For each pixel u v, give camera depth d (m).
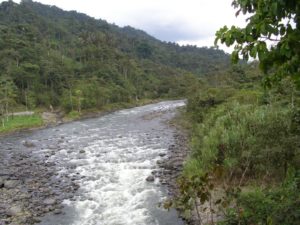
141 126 45.75
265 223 7.11
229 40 4.49
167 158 26.12
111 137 37.69
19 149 33.06
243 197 8.24
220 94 37.12
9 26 103.81
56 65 84.19
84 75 88.62
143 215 15.26
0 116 55.38
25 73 72.94
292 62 4.52
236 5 4.53
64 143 35.19
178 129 41.16
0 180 21.36
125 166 24.27
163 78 113.06
